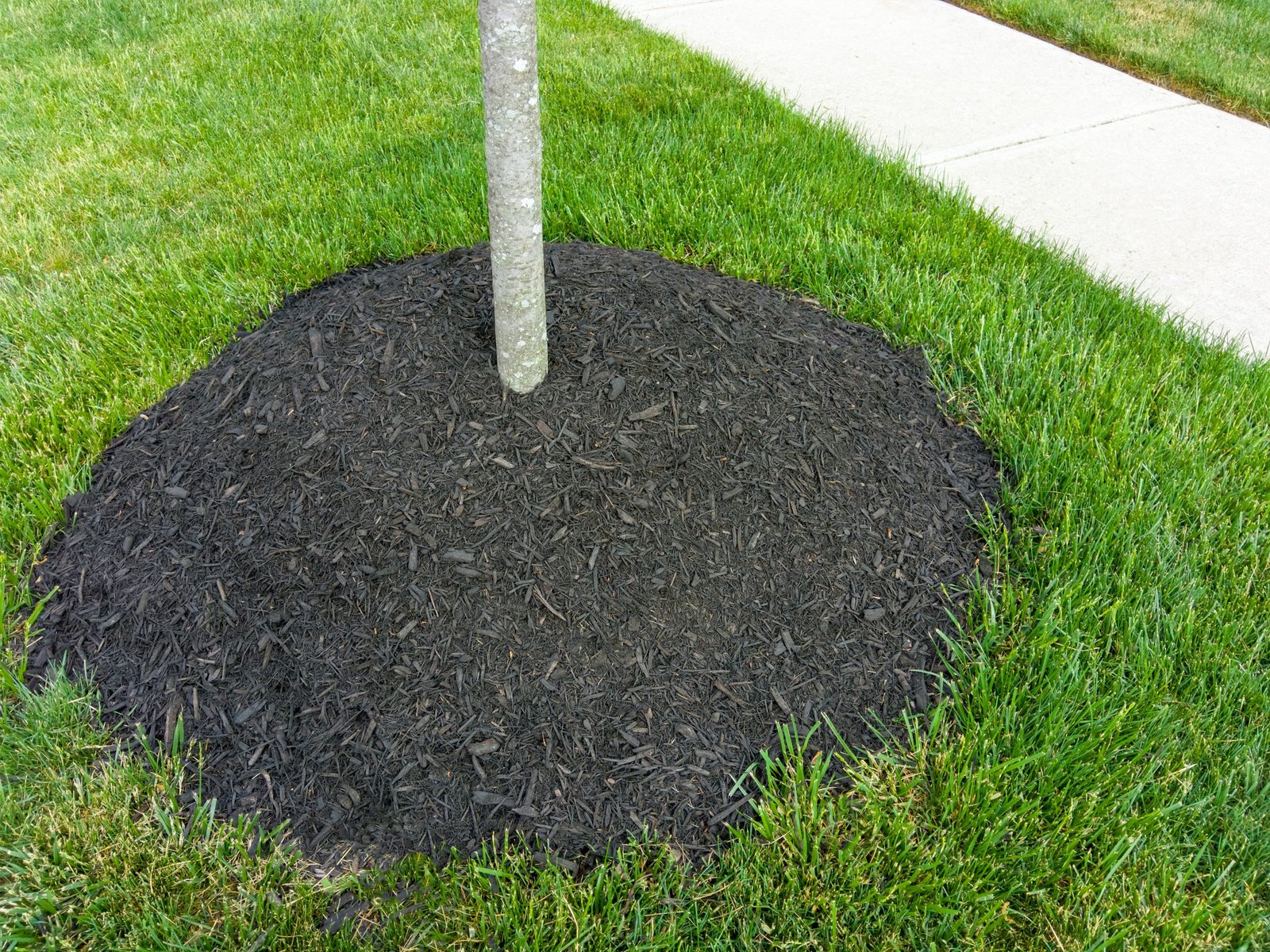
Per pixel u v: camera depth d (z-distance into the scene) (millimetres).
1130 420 2926
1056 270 3623
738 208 3934
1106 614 2330
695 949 1773
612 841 1908
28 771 2061
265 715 2109
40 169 4402
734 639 2207
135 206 4094
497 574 2209
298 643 2184
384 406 2469
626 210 3918
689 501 2367
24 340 3336
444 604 2182
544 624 2158
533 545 2248
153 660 2227
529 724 2045
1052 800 1972
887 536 2463
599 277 2840
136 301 3465
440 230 3826
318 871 1888
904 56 5719
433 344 2586
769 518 2391
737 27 6086
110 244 3842
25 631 2336
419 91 4984
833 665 2211
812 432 2594
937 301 3408
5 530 2564
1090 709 2107
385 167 4293
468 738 2023
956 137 4770
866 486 2541
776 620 2252
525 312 2322
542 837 1908
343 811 1963
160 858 1876
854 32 6070
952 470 2719
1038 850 1882
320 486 2367
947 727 2125
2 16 6035
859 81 5367
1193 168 4508
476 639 2143
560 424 2418
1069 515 2523
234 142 4566
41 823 1951
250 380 2643
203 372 2846
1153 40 5797
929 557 2457
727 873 1881
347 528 2295
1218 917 1818
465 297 2723
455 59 5355
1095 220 4090
